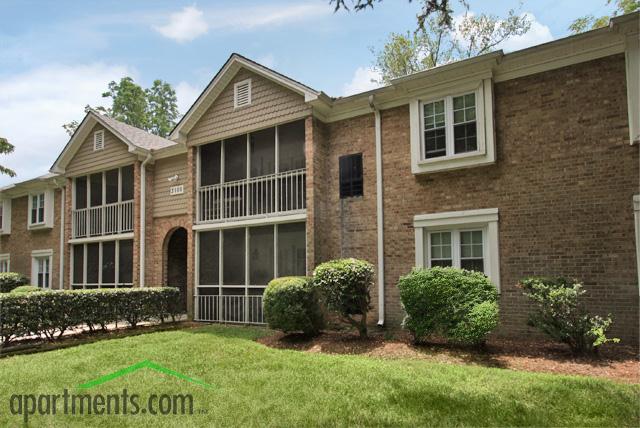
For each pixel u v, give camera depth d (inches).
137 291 406.9
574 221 281.1
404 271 345.1
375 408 167.6
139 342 312.8
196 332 358.9
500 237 306.2
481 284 260.5
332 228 384.5
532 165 299.1
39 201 665.0
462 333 248.7
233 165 440.1
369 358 252.8
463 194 324.2
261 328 379.6
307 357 252.8
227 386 199.3
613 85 275.9
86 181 584.4
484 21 756.6
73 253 586.9
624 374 203.3
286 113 395.2
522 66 306.0
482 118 315.0
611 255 267.3
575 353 240.2
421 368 219.6
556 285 251.0
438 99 339.9
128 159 526.9
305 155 388.2
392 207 355.9
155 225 516.4
